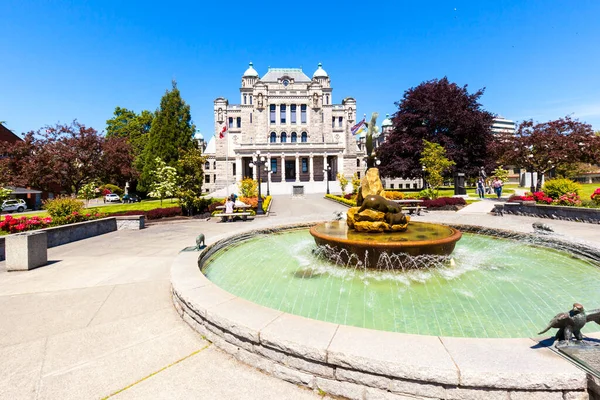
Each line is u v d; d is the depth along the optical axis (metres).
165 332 4.44
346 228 9.65
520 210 17.50
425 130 41.94
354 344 3.10
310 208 26.45
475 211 20.50
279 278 7.23
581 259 7.96
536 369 2.62
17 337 4.32
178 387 3.24
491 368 2.64
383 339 3.18
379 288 6.39
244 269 7.99
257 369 3.53
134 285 6.57
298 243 11.29
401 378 2.79
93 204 43.03
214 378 3.38
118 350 3.97
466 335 4.36
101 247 10.91
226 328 3.80
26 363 3.68
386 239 7.73
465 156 40.16
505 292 6.00
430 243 7.23
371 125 14.36
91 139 37.94
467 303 5.52
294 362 3.25
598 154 23.95
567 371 2.58
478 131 39.78
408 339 3.16
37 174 34.41
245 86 84.81
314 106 75.88
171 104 43.44
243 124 79.12
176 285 5.11
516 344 3.01
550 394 2.59
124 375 3.45
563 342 2.95
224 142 81.88
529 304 5.42
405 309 5.32
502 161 28.91
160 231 14.61
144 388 3.22
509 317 4.93
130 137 62.53
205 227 15.71
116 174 40.59
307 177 72.56
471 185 61.03
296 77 85.50
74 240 12.33
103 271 7.70
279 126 75.62
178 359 3.75
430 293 6.05
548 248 9.01
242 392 3.15
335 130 83.75
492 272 7.27
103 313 5.13
